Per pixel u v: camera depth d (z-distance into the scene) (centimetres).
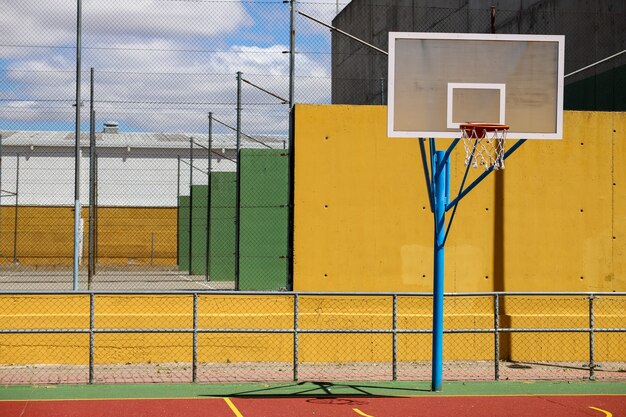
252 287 2748
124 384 1275
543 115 1227
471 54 1220
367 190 1533
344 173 1530
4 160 5075
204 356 1479
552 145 1570
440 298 1248
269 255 2759
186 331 1291
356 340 1502
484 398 1204
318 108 1528
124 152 5219
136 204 5219
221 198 3394
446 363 1507
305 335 1495
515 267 1557
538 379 1358
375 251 1532
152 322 1470
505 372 1421
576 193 1575
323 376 1364
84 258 4953
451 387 1284
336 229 1526
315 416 1071
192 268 3831
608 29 2431
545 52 1231
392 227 1536
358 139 1534
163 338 1471
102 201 5188
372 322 1505
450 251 1545
